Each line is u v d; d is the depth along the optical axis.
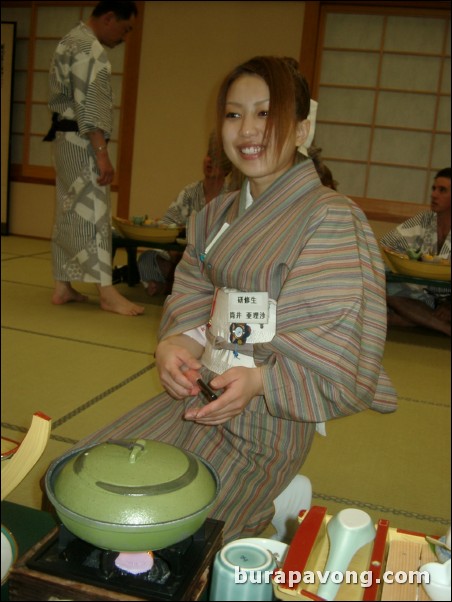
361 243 1.12
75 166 3.65
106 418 2.21
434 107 5.55
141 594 0.59
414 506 1.76
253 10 5.87
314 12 5.65
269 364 1.05
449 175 3.84
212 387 1.01
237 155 1.17
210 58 6.07
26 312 3.65
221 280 1.17
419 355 3.50
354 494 1.81
